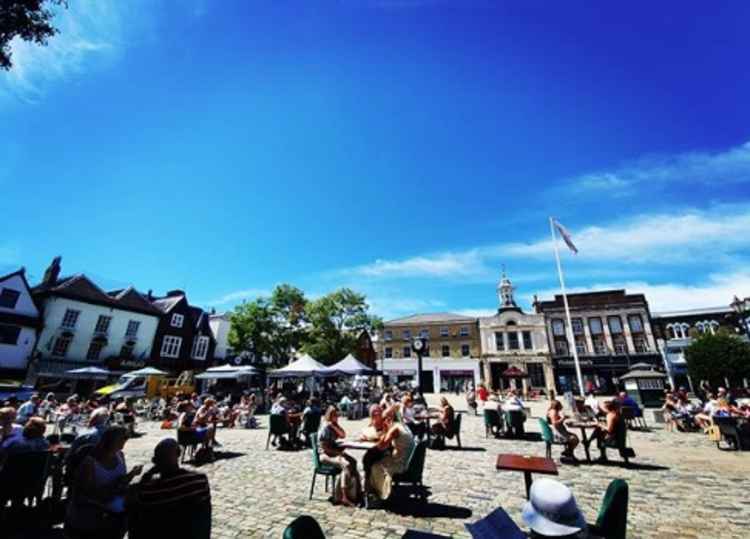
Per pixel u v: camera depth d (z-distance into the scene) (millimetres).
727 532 4695
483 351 45438
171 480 3096
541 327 44344
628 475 7648
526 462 4965
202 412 11031
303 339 34438
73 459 5410
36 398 14539
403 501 5961
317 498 6199
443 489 6582
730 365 27047
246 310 34750
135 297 34531
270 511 5566
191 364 36875
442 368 44875
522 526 4820
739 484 6926
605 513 3051
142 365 32031
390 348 48844
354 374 20047
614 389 40250
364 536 4633
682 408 14961
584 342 43594
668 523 5012
